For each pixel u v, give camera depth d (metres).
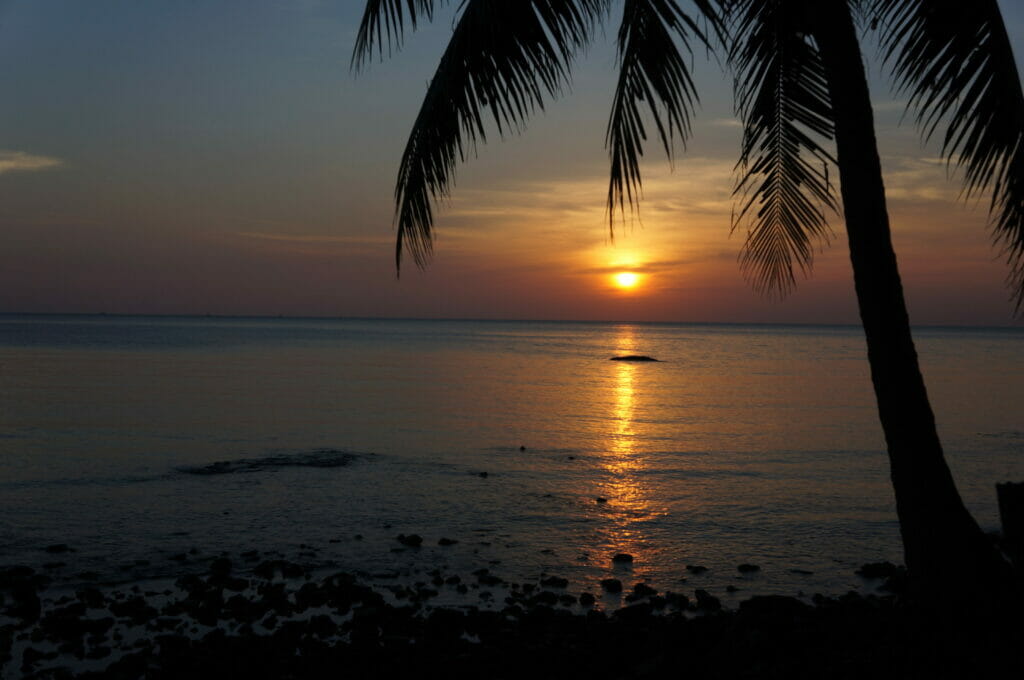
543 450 20.69
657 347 117.25
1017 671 5.14
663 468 18.00
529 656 6.37
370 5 6.11
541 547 11.06
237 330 173.62
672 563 10.31
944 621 5.94
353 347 93.12
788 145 7.58
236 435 22.58
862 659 5.56
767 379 50.50
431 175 6.03
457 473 17.06
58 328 161.00
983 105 5.64
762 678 5.40
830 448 21.31
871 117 6.42
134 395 33.69
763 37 7.04
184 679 6.05
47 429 23.12
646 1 5.44
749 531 12.09
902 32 5.90
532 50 5.64
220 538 11.32
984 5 5.51
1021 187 5.74
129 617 7.85
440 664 6.21
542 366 63.97
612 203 5.82
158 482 15.55
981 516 13.07
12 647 7.04
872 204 6.34
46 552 10.44
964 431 24.66
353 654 6.50
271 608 8.07
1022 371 56.56
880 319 6.32
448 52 5.73
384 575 9.58
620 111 5.66
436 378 48.22
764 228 7.96
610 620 7.63
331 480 16.03
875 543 11.38
